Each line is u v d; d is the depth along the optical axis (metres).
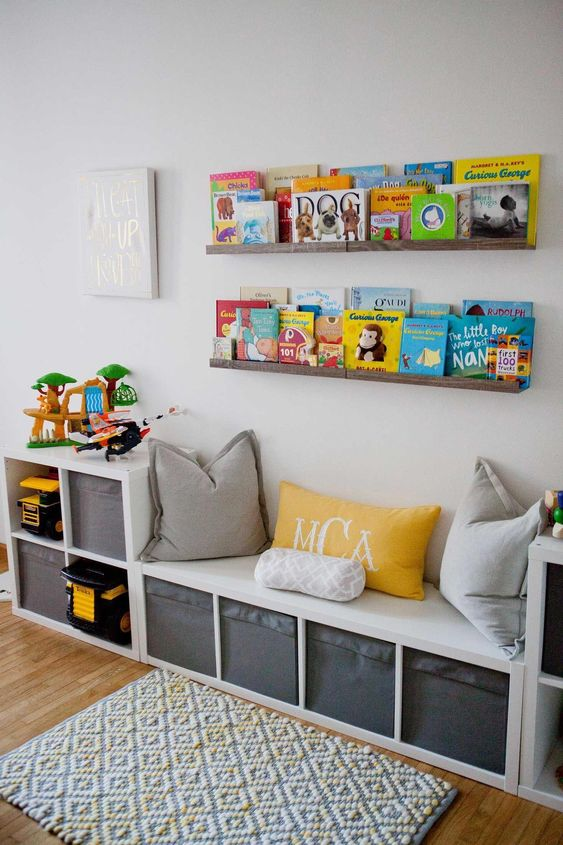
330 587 2.44
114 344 3.26
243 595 2.54
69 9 3.09
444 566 2.41
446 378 2.35
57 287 3.40
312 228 2.52
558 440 2.30
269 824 2.04
